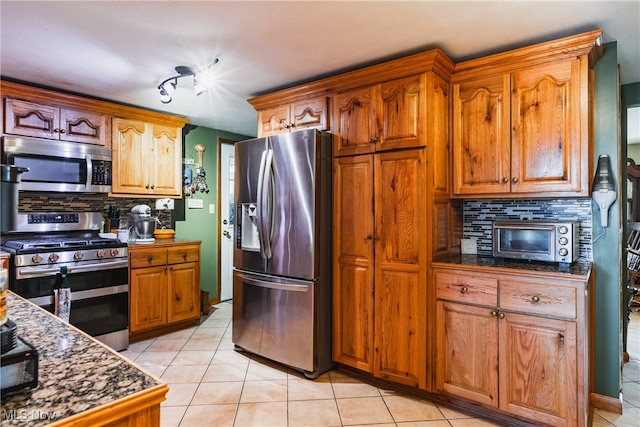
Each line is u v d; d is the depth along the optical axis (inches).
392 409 88.8
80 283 115.5
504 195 91.7
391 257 96.9
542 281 76.5
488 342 83.0
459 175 98.3
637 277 185.9
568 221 85.8
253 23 79.7
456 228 105.9
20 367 28.0
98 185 126.9
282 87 121.0
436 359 90.5
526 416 78.2
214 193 181.6
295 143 106.3
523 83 88.9
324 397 94.0
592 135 90.0
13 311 50.0
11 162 109.0
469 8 73.7
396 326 96.0
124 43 89.1
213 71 106.7
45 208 129.3
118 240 126.8
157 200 157.2
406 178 94.3
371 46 90.8
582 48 81.1
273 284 110.2
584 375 72.7
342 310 106.7
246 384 100.7
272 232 110.8
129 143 136.5
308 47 91.3
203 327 147.9
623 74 106.2
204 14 76.0
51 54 95.0
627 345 129.3
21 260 104.4
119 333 123.0
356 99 104.1
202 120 162.7
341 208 107.0
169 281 139.5
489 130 93.6
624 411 89.1
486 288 83.3
